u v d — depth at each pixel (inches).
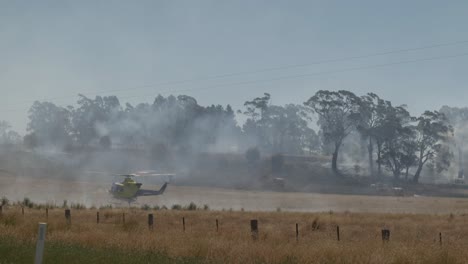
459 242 877.8
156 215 1455.5
